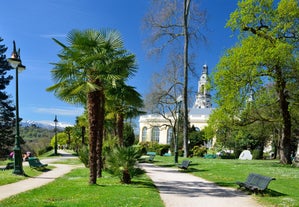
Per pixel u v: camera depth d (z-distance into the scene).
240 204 10.70
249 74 25.97
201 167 25.14
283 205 10.30
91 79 14.10
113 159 14.70
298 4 25.81
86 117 32.16
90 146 13.88
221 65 27.05
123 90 18.23
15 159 17.33
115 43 14.55
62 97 14.70
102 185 13.74
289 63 25.61
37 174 18.66
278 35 25.88
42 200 10.34
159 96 43.75
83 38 13.71
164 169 24.62
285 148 27.92
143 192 11.88
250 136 51.03
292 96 27.98
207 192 13.27
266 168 23.02
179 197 11.84
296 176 18.23
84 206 9.20
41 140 84.38
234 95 26.34
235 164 26.80
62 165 27.12
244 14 27.03
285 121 28.05
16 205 9.42
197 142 56.62
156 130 95.25
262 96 27.39
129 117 26.86
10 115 56.25
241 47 26.31
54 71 13.95
